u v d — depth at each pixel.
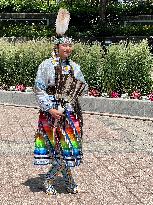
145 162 7.40
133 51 12.34
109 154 7.83
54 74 5.75
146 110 10.73
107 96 11.79
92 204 5.72
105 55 12.42
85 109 11.22
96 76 12.39
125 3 30.70
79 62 12.39
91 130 9.48
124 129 9.63
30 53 13.12
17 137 8.80
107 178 6.66
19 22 28.72
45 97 5.72
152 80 12.46
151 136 9.08
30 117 10.59
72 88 5.81
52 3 29.77
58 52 5.79
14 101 11.99
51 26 27.98
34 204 5.70
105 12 28.38
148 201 5.86
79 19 28.81
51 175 6.01
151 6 29.27
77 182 6.48
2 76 13.25
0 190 6.14
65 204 5.71
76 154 5.82
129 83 12.34
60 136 5.80
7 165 7.16
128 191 6.18
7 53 13.22
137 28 27.16
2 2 28.61
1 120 10.26
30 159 7.47
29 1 28.97
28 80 13.19
